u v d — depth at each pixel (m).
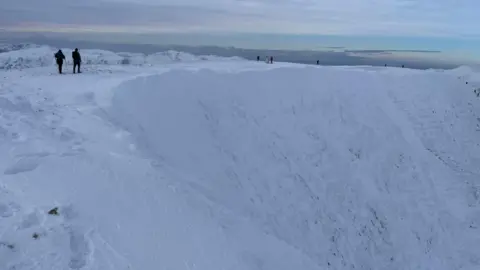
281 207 14.59
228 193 13.35
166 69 21.05
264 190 14.86
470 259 15.98
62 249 6.80
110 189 8.82
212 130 15.91
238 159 15.41
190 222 9.14
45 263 6.45
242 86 18.81
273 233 13.22
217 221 10.02
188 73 17.89
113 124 12.50
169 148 13.12
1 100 12.73
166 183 10.12
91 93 14.44
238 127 16.86
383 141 19.69
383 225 16.17
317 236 14.35
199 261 8.11
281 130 18.08
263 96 19.06
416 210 17.33
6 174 8.50
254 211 13.47
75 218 7.61
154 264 7.32
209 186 12.80
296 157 17.22
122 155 10.62
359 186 17.19
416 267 15.21
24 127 11.05
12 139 10.29
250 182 14.71
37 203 7.67
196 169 13.29
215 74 18.64
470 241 16.70
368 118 20.81
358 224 15.74
